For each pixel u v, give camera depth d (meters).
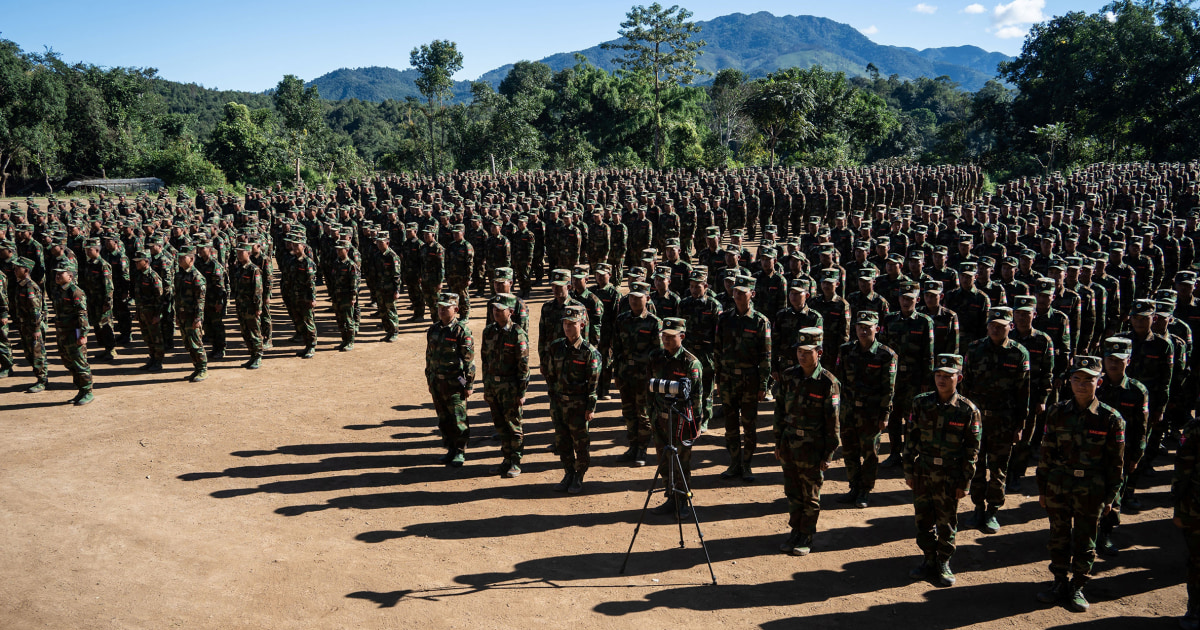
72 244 18.08
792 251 14.38
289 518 8.02
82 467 9.30
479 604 6.39
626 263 22.42
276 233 22.55
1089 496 6.10
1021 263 12.65
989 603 6.38
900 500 8.49
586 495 8.68
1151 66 65.31
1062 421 6.29
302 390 12.47
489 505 8.41
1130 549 7.30
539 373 13.61
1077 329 10.50
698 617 6.20
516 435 9.12
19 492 8.58
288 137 79.31
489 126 73.50
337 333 16.44
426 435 10.55
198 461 9.52
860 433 8.12
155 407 11.54
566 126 82.06
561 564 7.10
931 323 8.81
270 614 6.25
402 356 14.57
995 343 7.65
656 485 8.96
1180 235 16.55
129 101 74.06
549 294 20.08
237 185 70.56
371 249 18.34
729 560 7.16
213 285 13.99
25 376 13.09
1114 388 7.01
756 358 8.62
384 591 6.60
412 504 8.41
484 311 18.22
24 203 48.16
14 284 14.73
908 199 34.94
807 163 67.88
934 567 6.77
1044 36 73.44
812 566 7.04
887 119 79.94
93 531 7.68
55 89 61.62
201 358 12.87
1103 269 12.17
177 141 81.94
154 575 6.86
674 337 7.88
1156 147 66.12
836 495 8.62
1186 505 6.00
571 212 20.50
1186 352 8.95
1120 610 6.25
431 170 79.75
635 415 9.65
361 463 9.55
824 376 7.01
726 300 10.76
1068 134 68.44
